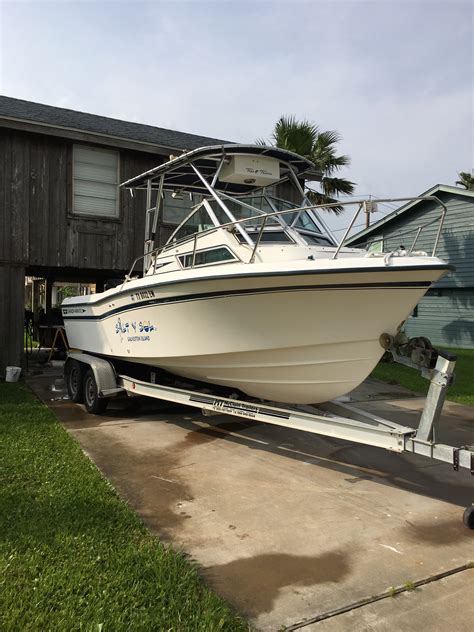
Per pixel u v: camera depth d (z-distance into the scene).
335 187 17.39
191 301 4.94
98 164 10.59
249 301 4.43
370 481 4.62
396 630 2.51
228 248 4.99
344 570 3.07
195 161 5.98
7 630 2.37
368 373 4.48
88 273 12.74
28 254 9.89
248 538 3.46
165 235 10.84
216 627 2.44
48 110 11.91
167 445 5.57
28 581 2.75
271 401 5.66
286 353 4.56
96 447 5.44
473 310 15.16
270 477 4.66
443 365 3.80
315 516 3.85
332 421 4.28
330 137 16.53
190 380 6.45
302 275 4.00
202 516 3.79
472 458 3.46
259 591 2.82
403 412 7.50
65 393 8.43
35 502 3.79
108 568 2.92
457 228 15.09
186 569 2.96
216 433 6.10
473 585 2.92
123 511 3.72
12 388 8.50
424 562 3.18
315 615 2.61
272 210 5.61
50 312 13.52
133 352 6.16
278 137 16.03
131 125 12.91
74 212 10.35
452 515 3.92
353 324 4.16
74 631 2.38
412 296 3.97
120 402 7.82
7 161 9.72
